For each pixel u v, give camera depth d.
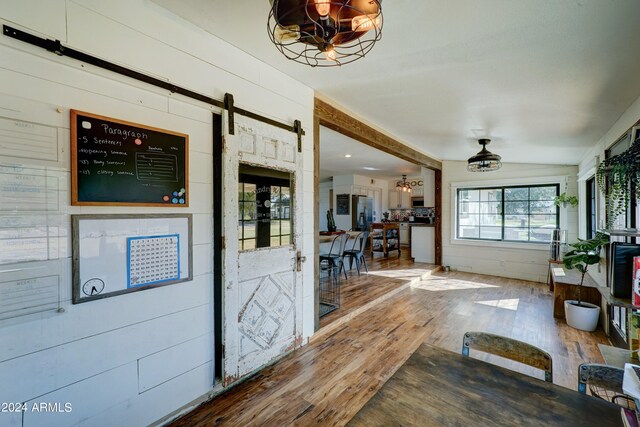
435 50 1.94
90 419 1.51
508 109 2.85
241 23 1.88
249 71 2.29
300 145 2.71
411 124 3.76
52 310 1.38
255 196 2.40
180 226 1.87
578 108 2.62
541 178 5.51
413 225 7.20
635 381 0.99
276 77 2.52
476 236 6.38
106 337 1.56
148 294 1.73
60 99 1.41
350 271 5.76
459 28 1.68
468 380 1.16
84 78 1.48
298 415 1.91
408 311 3.89
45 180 1.36
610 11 1.42
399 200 10.79
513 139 3.93
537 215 5.68
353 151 5.66
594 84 2.17
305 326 2.89
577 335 3.16
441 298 4.46
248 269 2.24
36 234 1.34
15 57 1.29
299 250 2.71
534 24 1.59
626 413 0.92
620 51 1.75
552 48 1.79
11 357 1.28
